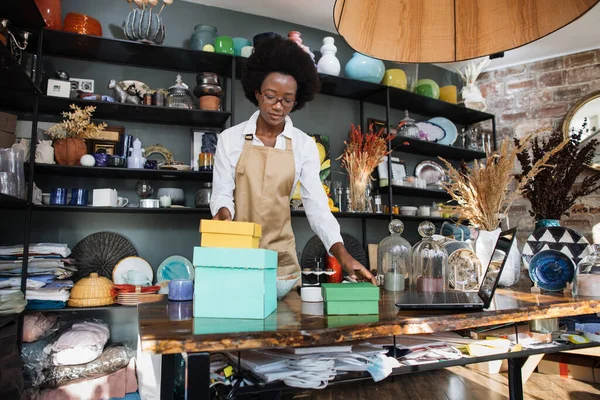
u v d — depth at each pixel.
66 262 2.90
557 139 2.50
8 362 2.02
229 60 3.38
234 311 1.04
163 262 3.27
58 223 3.11
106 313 3.12
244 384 1.01
